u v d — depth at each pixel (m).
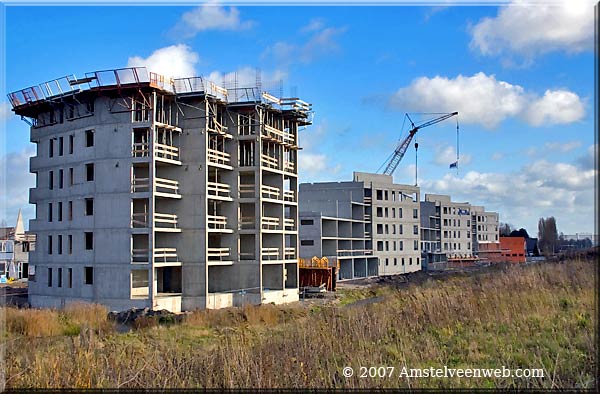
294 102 58.25
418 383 16.95
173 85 49.59
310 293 62.00
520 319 25.36
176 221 49.59
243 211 56.41
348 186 91.06
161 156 48.94
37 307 49.25
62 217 50.41
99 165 47.62
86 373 17.61
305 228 79.06
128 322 38.12
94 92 47.22
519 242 144.12
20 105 52.44
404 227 98.62
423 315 27.14
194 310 43.56
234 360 18.30
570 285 34.84
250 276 53.47
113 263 46.41
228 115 54.84
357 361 19.16
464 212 133.38
